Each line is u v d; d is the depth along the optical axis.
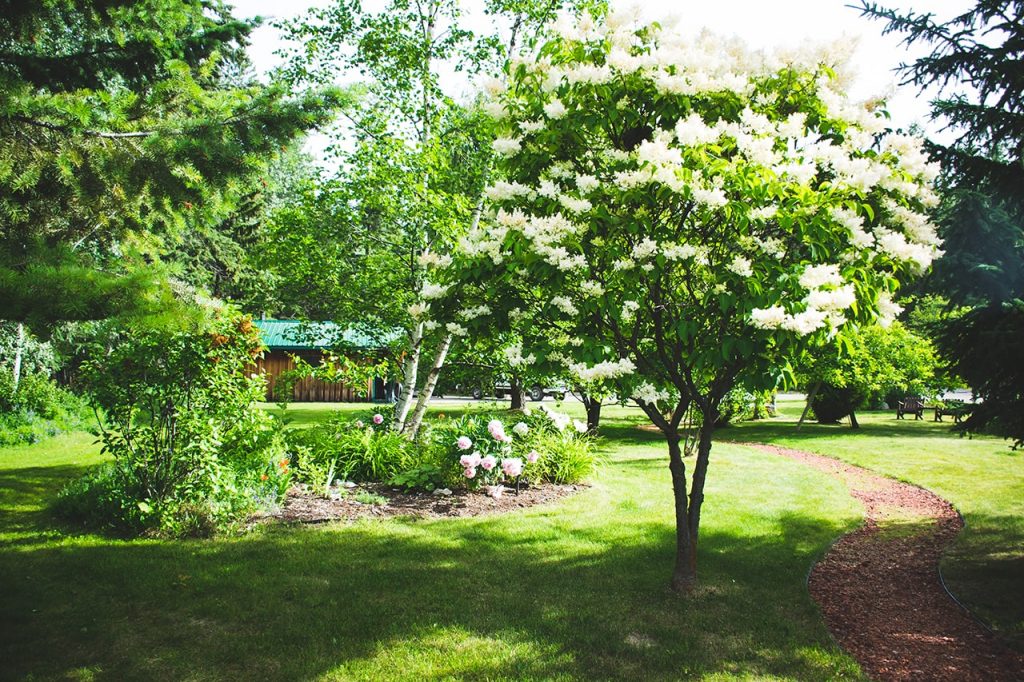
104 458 9.08
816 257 3.61
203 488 5.60
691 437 10.38
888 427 15.86
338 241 8.47
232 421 5.94
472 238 4.36
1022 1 4.47
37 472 8.03
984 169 4.62
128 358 5.46
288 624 3.84
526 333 4.34
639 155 3.51
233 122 3.89
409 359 9.20
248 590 4.32
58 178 3.86
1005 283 4.70
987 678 3.33
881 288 3.83
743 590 4.52
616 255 3.65
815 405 17.17
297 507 6.38
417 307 4.54
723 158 3.88
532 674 3.31
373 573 4.70
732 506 7.02
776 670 3.39
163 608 4.02
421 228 8.20
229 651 3.50
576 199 3.77
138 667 3.32
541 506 6.75
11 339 11.47
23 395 11.59
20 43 3.83
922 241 3.93
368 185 8.09
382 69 8.88
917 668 3.45
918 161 3.79
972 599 4.42
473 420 8.41
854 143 3.99
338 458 7.61
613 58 3.83
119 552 4.97
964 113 4.97
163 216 4.20
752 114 3.79
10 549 4.99
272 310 9.48
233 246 17.50
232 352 5.84
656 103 3.95
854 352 3.94
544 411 9.95
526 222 3.68
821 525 6.33
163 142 3.64
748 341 3.55
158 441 5.62
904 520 6.62
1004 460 10.16
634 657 3.52
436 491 7.14
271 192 20.50
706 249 3.85
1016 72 4.42
